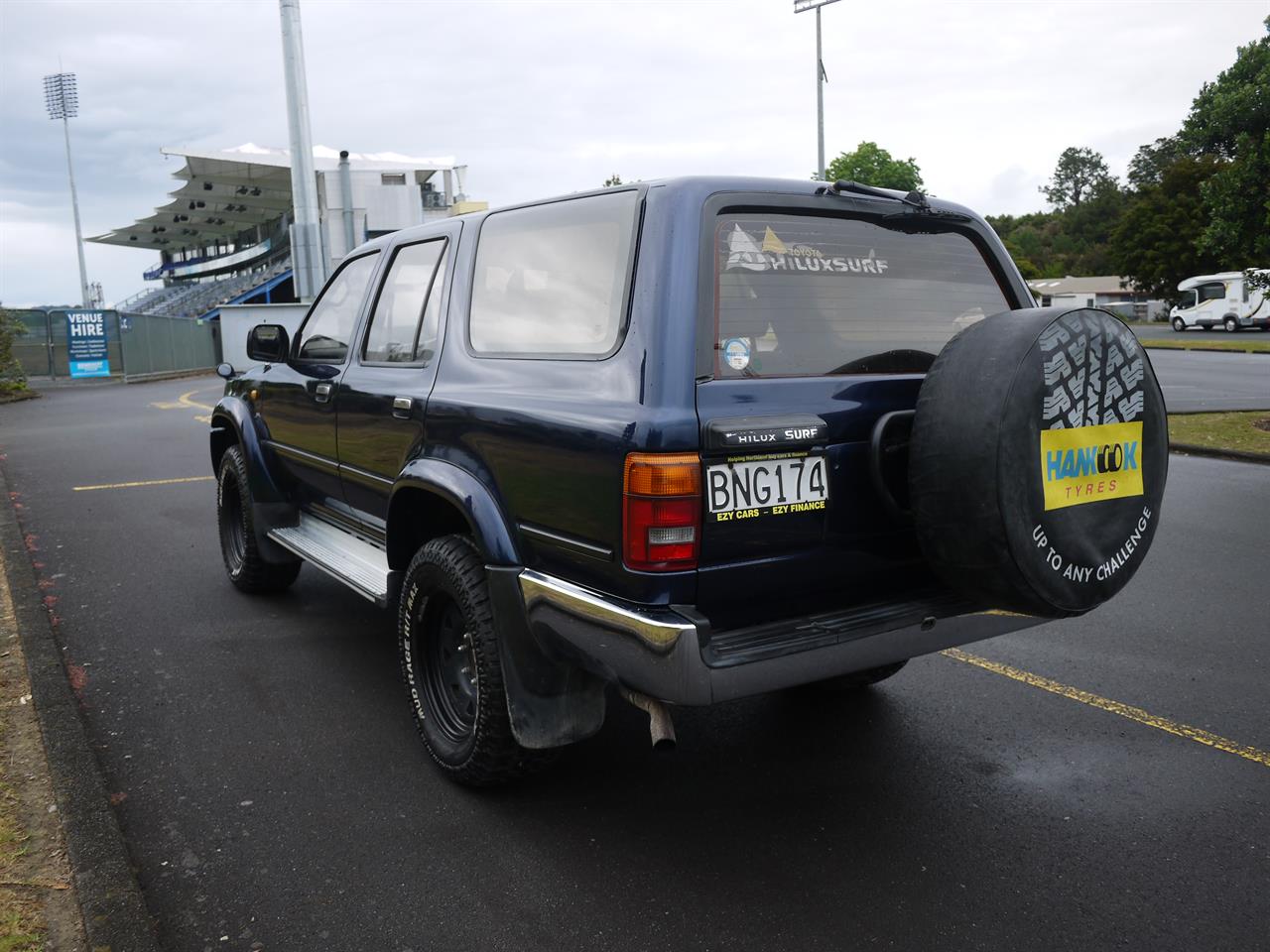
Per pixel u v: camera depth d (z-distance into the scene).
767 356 2.94
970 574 2.84
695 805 3.46
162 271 91.94
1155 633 5.19
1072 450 2.85
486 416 3.29
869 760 3.80
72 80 61.16
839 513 2.97
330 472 4.66
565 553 2.99
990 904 2.85
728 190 2.99
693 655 2.60
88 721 4.16
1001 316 2.92
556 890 2.95
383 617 5.57
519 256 3.49
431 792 3.55
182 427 15.27
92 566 6.65
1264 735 3.96
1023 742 3.93
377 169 43.88
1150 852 3.12
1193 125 14.88
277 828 3.30
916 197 3.43
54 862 2.96
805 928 2.75
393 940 2.71
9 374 23.11
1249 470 9.98
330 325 4.89
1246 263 14.25
